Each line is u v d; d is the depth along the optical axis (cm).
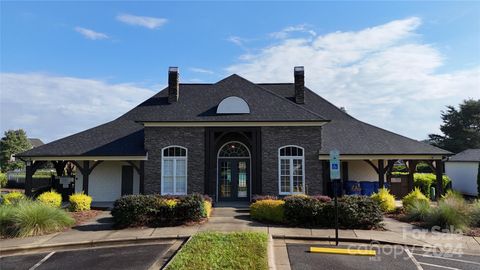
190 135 2025
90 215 1664
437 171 2112
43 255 1043
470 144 5438
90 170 2067
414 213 1507
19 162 5131
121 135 2242
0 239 1200
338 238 1175
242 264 830
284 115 2031
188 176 1998
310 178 1997
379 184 2069
